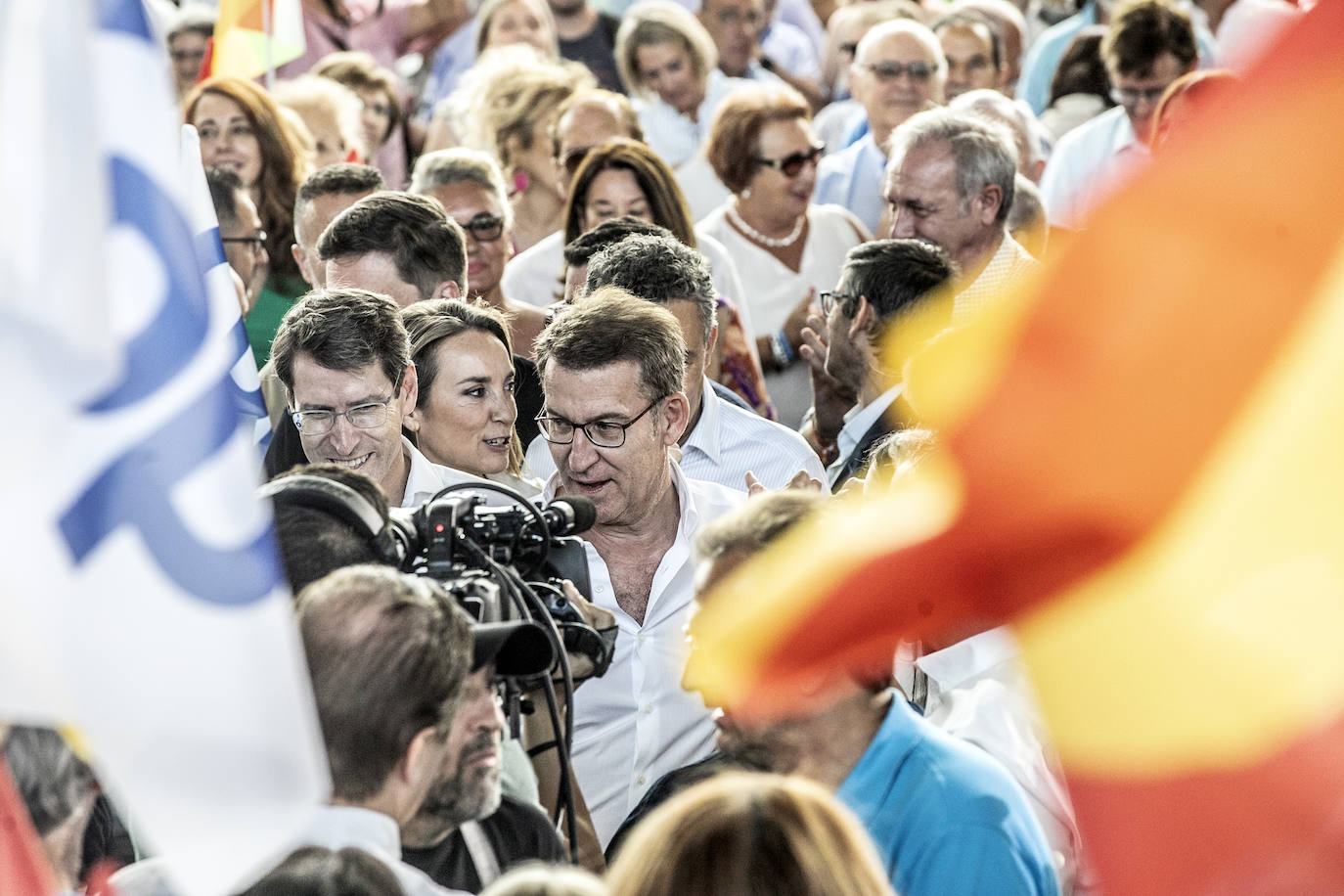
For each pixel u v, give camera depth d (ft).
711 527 24.75
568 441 36.09
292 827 16.92
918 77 74.49
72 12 16.60
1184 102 57.31
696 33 85.66
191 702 16.78
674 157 85.81
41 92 16.53
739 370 55.31
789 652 9.09
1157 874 9.30
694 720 35.88
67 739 22.88
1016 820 25.26
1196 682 8.99
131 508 16.87
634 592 36.99
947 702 31.35
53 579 16.75
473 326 41.75
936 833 24.73
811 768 25.20
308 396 37.29
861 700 25.12
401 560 27.94
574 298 45.96
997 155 55.01
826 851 19.58
